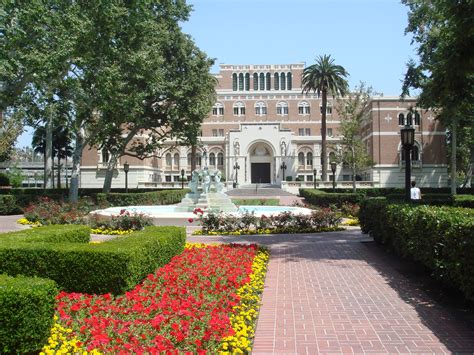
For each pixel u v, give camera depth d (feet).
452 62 44.75
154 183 206.08
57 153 209.97
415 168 198.39
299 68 282.56
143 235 35.47
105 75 94.22
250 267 34.50
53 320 20.36
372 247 49.49
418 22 100.83
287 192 196.65
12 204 96.78
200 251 40.68
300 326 23.95
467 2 41.57
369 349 20.72
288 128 274.98
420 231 32.42
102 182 209.77
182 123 134.41
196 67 128.16
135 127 135.74
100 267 27.58
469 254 24.22
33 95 91.50
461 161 208.85
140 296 25.64
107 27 93.30
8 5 71.61
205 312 22.82
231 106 278.46
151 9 118.01
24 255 27.86
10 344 18.47
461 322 24.34
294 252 46.60
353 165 169.78
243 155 249.34
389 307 27.27
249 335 21.80
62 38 84.99
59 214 69.46
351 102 180.96
